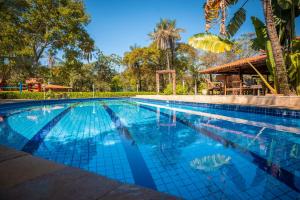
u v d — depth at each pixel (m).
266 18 8.20
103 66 46.72
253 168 2.90
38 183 1.63
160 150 3.92
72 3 25.23
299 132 5.14
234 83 15.64
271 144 4.18
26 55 23.03
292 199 2.04
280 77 8.09
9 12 19.34
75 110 12.06
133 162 3.29
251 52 32.81
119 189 1.52
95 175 1.79
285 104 7.77
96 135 5.39
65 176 1.77
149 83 46.44
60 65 28.59
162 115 9.45
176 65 41.12
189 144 4.34
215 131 5.64
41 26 24.28
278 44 8.05
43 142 4.66
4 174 1.82
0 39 20.47
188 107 12.73
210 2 9.30
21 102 13.05
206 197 2.14
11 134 5.55
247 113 8.34
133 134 5.45
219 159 3.32
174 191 2.30
